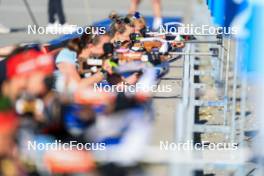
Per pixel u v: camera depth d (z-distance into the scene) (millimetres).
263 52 17625
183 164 9656
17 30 29047
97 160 10586
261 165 10773
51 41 26219
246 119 18703
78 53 18734
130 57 19875
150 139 14508
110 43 19781
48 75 15203
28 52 16266
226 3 21016
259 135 12117
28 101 13977
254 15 17984
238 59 18109
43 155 12242
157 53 21375
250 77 17531
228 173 14953
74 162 11805
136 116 14477
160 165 10078
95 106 14750
